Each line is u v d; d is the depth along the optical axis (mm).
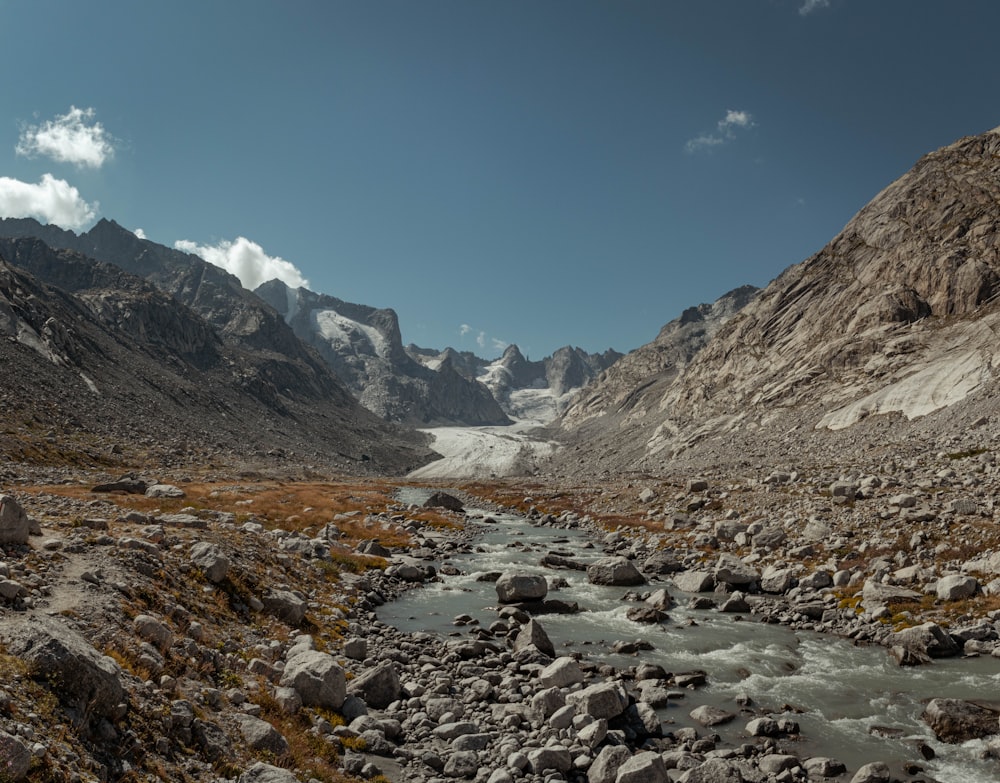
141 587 19969
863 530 43688
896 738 20047
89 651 12883
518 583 36812
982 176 168625
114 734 11984
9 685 11156
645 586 42750
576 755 17375
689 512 66312
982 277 142375
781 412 152625
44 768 9789
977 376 105938
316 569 36969
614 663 26781
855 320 164250
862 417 120562
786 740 19828
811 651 28547
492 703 21250
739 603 36031
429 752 16969
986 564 33844
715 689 24141
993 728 20250
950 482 49312
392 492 124250
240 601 24703
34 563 18781
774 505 57562
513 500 106500
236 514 56031
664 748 19031
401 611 34375
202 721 14086
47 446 94375
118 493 58375
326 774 14430
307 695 18281
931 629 27969
